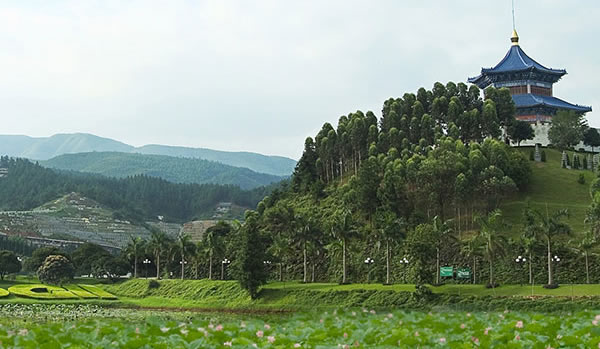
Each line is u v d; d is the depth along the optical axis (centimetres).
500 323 2111
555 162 14412
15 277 13850
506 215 11431
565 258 9344
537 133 16250
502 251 8562
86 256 15188
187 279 12294
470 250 8738
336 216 11644
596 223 8875
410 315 2427
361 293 8725
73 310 8775
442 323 1995
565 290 7781
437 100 14062
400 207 11300
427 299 7994
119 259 14238
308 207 13600
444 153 11538
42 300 10325
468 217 11581
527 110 16425
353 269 10812
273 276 11806
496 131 13375
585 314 2309
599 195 9006
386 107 14975
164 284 11906
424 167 11200
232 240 12262
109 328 1877
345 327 1938
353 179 12556
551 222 8500
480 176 11156
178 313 8756
